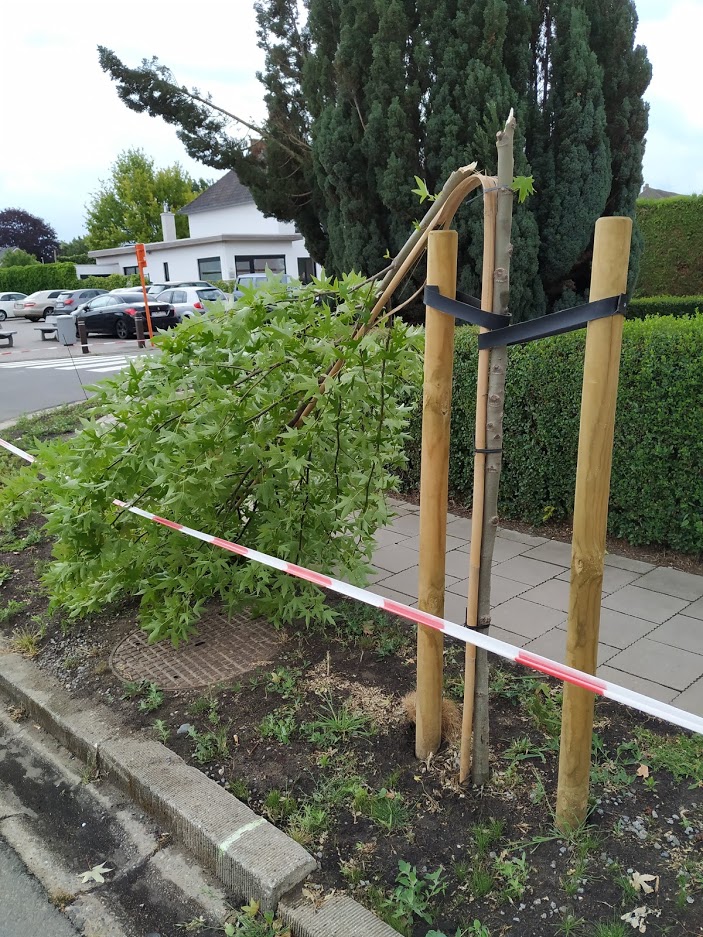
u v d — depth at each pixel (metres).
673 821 2.36
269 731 2.89
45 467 3.51
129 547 3.44
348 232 7.67
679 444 4.26
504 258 2.09
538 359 4.87
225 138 8.82
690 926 1.99
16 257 51.72
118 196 47.12
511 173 2.03
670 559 4.57
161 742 2.90
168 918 2.24
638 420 4.40
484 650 2.39
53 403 11.55
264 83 8.80
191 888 2.34
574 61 6.47
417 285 7.43
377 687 3.16
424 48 6.71
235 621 3.86
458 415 5.56
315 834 2.38
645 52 6.93
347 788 2.54
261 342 3.09
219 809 2.48
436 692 2.60
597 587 2.06
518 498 5.30
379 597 2.52
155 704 3.13
